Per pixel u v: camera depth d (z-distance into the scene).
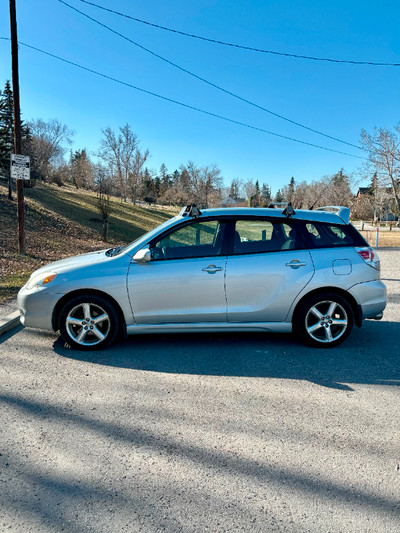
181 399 3.27
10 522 1.95
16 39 10.27
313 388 3.47
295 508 2.05
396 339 4.83
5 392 3.37
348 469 2.38
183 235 4.43
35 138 55.66
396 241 27.45
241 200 103.06
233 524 1.95
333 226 4.54
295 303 4.36
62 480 2.27
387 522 1.95
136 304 4.25
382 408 3.12
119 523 1.95
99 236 20.22
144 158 65.56
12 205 20.53
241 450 2.57
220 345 4.56
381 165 45.62
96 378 3.67
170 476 2.31
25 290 4.38
